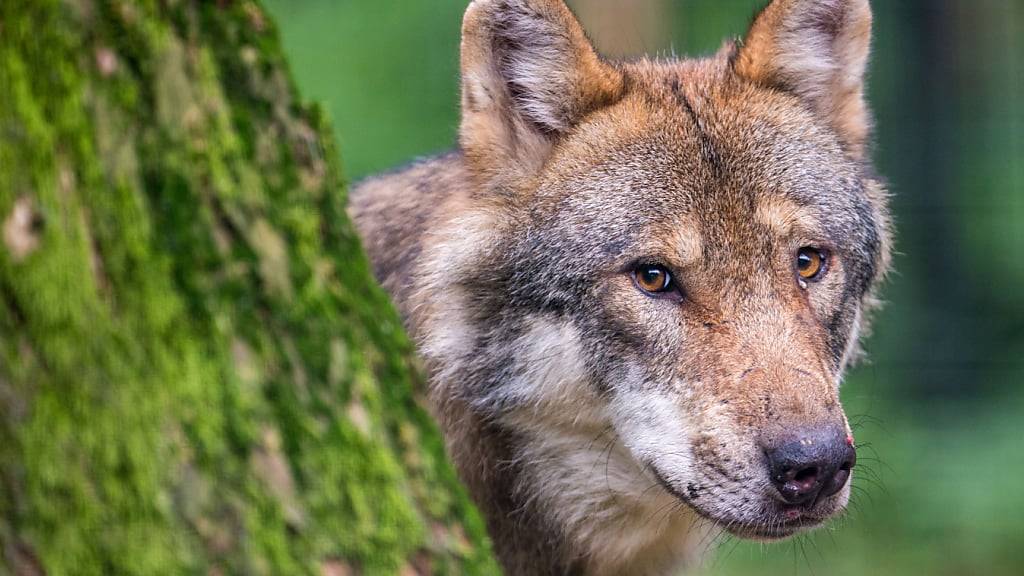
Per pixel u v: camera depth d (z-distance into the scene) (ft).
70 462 11.96
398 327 15.42
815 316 24.04
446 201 26.71
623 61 29.66
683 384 23.13
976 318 62.49
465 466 26.37
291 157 14.11
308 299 13.78
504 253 25.49
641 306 24.00
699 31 63.46
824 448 20.93
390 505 13.92
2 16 12.16
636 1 58.65
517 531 26.84
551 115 25.59
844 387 55.83
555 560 27.09
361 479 13.74
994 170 65.67
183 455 12.40
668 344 23.62
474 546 15.05
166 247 12.69
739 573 53.98
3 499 11.82
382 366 14.74
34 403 11.90
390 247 27.86
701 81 26.55
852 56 27.66
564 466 26.30
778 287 23.97
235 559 12.50
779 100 26.53
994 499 54.29
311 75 64.39
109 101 12.54
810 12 26.81
